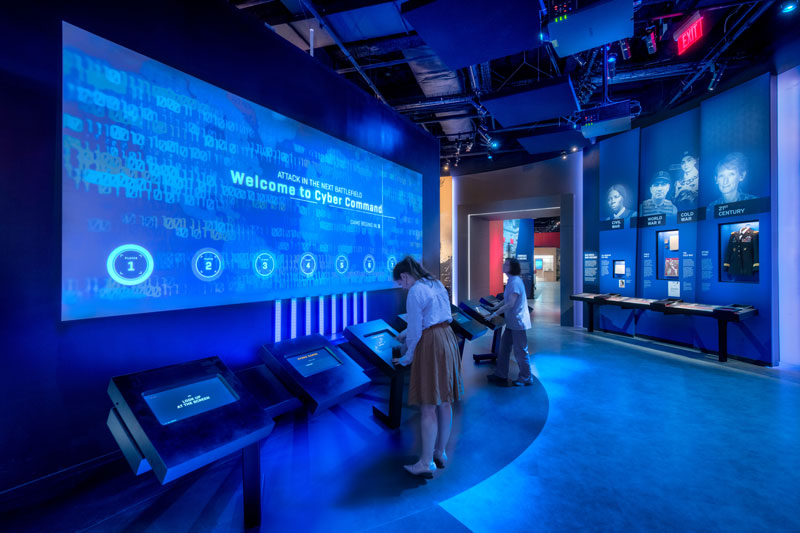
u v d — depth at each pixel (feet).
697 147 19.70
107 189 6.66
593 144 26.43
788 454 8.42
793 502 6.61
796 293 16.02
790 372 15.40
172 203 7.61
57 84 6.28
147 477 7.14
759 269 16.67
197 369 6.10
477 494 6.84
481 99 17.25
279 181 9.98
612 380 14.32
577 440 9.13
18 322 5.90
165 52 7.58
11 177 5.83
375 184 13.91
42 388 6.15
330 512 6.28
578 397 12.35
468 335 13.94
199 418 5.26
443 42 12.60
